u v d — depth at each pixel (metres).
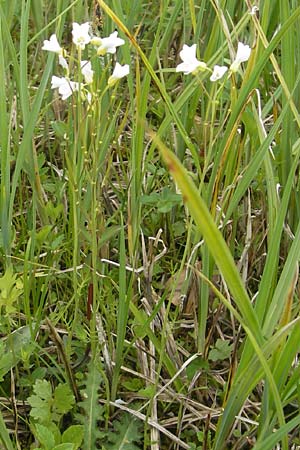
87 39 0.44
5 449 0.46
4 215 0.54
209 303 0.57
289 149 0.58
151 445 0.50
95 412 0.49
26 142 0.52
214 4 0.52
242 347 0.53
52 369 0.52
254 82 0.48
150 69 0.47
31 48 0.80
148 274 0.55
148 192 0.64
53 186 0.65
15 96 0.67
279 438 0.40
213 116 0.47
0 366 0.49
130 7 0.64
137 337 0.51
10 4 0.62
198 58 0.59
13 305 0.56
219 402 0.54
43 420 0.47
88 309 0.52
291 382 0.43
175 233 0.64
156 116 0.76
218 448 0.46
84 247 0.59
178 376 0.52
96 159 0.47
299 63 0.60
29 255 0.57
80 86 0.45
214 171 0.52
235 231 0.59
